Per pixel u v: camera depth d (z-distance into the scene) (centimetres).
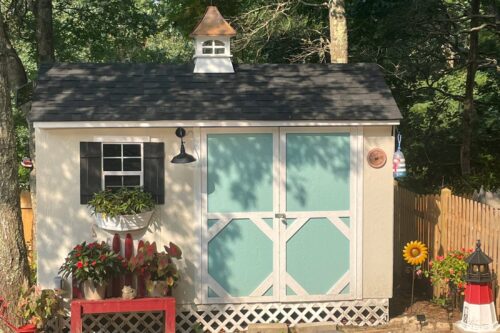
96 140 998
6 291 965
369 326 1050
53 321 997
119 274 980
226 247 1027
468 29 1650
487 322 926
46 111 984
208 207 1021
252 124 1004
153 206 1005
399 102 1783
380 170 1046
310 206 1036
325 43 1758
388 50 1647
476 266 928
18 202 982
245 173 1024
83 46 2247
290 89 1073
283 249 1034
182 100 1029
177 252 978
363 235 1047
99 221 988
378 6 1695
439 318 1072
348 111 1027
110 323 1015
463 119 1752
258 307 1037
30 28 1941
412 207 1286
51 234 999
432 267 1082
